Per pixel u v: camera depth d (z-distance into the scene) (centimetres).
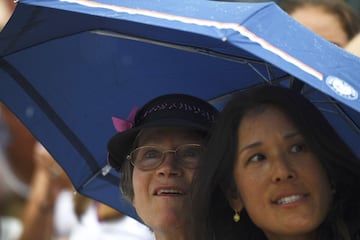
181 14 832
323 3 1236
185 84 1027
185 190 948
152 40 967
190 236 947
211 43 939
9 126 1594
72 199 1380
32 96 1029
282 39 814
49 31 973
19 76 1018
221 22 803
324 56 830
